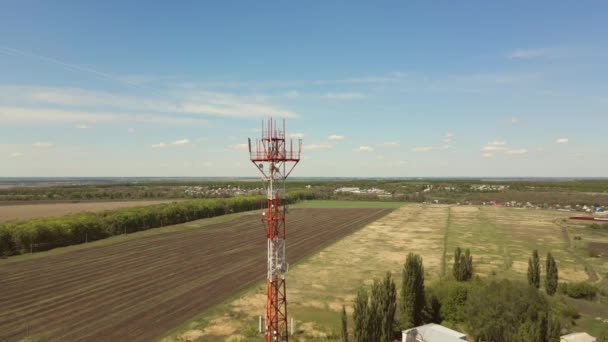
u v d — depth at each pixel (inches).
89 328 1702.8
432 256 3353.8
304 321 1827.0
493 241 4153.5
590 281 2630.4
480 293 1668.3
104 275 2573.8
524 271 2871.6
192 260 3065.9
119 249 3452.3
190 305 2023.9
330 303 2089.1
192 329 1708.9
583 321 1902.1
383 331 1446.9
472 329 1644.9
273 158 1328.7
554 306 1918.1
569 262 3198.8
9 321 1764.3
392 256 3334.2
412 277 1758.1
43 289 2242.9
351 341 1578.5
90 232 3836.1
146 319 1819.6
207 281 2480.3
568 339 1583.4
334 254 3405.5
